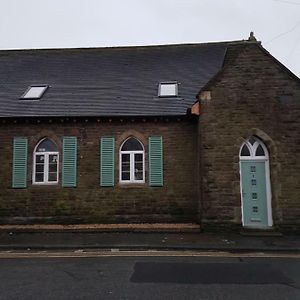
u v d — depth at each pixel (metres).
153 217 15.05
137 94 16.73
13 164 15.52
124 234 13.18
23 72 19.42
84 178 15.34
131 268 8.45
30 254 10.31
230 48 15.11
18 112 15.66
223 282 7.34
